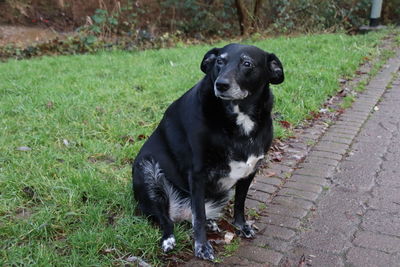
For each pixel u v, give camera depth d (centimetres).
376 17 776
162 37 738
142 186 257
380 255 242
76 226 250
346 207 275
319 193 287
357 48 574
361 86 437
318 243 250
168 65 523
